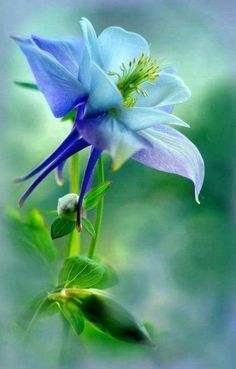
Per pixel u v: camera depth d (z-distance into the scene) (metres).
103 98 0.43
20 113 0.53
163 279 0.53
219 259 0.54
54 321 0.43
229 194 0.59
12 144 0.52
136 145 0.41
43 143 0.54
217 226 0.57
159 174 0.61
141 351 0.44
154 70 0.45
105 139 0.41
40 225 0.44
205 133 0.59
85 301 0.42
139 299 0.51
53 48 0.43
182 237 0.58
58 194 0.55
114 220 0.59
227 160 0.58
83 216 0.42
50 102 0.42
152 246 0.56
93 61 0.42
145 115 0.43
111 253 0.55
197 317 0.49
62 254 0.45
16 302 0.43
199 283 0.52
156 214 0.59
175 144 0.44
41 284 0.43
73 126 0.44
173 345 0.47
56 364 0.43
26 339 0.43
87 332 0.44
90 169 0.43
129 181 0.60
